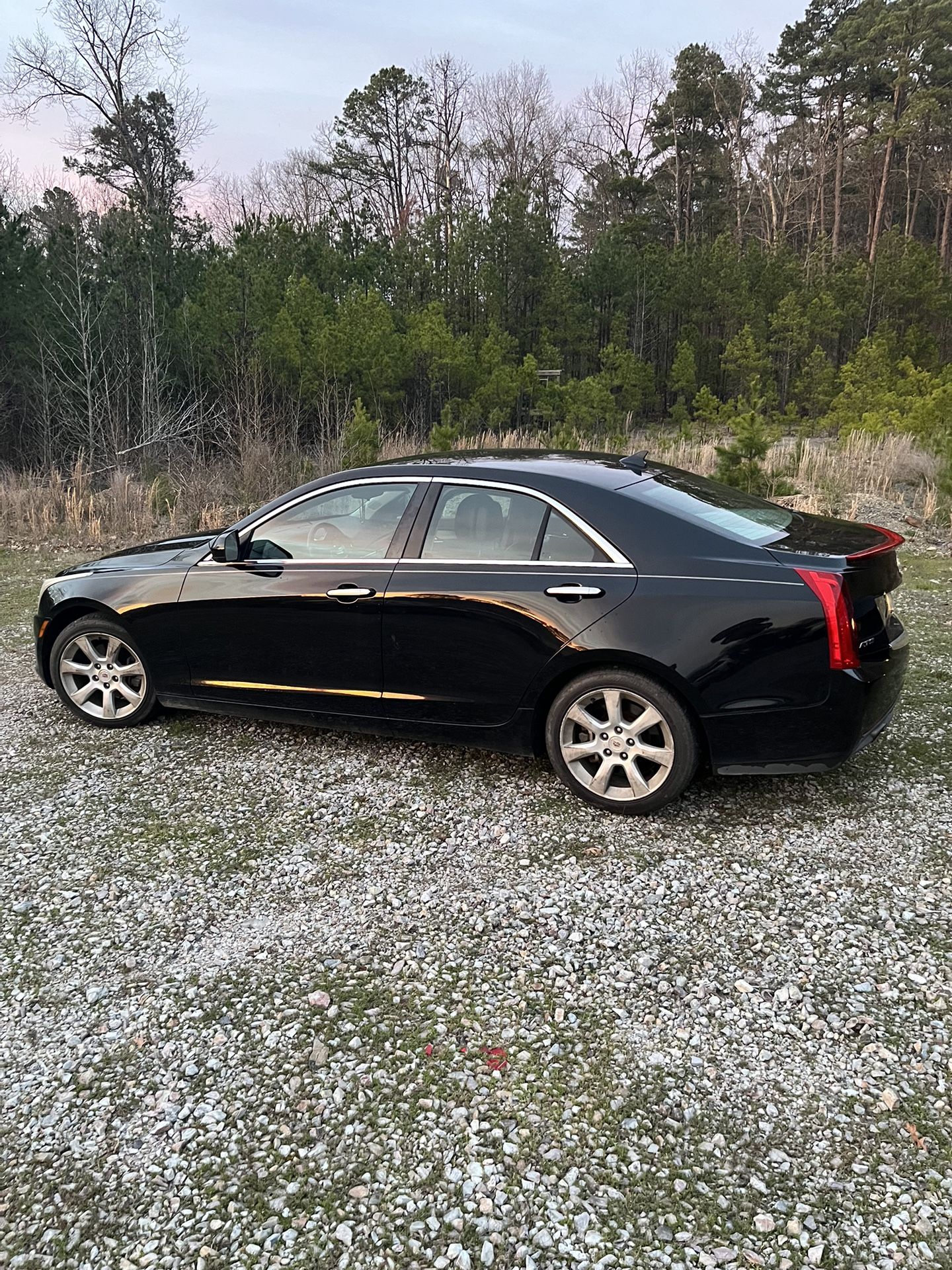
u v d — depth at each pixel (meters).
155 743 4.69
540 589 3.70
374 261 23.62
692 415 26.17
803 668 3.35
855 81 47.34
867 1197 2.02
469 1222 1.98
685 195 50.03
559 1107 2.29
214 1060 2.48
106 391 16.58
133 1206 2.04
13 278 17.11
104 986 2.79
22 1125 2.27
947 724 4.67
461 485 3.99
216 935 3.04
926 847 3.47
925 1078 2.36
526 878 3.33
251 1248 1.93
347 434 14.34
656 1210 2.00
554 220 45.50
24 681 5.82
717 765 3.55
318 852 3.55
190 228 25.08
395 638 4.03
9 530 11.55
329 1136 2.22
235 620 4.39
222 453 15.92
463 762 4.36
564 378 24.69
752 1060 2.44
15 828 3.79
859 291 29.55
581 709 3.75
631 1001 2.68
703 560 3.52
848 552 3.46
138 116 32.44
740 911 3.10
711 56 48.19
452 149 48.66
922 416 14.24
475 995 2.72
